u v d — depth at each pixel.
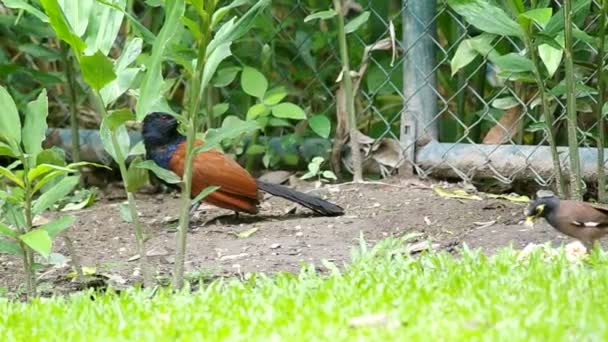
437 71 12.91
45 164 8.15
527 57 11.18
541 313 6.72
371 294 7.44
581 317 6.63
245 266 9.85
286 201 12.68
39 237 7.88
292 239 10.93
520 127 12.57
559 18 10.38
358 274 8.16
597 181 11.70
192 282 9.35
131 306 7.67
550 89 11.48
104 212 12.41
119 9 7.82
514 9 10.12
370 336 6.46
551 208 8.99
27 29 12.94
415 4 12.70
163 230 11.68
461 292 7.40
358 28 13.14
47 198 8.46
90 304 7.81
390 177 13.14
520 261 8.34
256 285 8.60
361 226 11.31
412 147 12.99
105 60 7.83
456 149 12.73
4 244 8.55
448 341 6.27
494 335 6.32
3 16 13.04
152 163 8.48
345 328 6.70
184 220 8.51
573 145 10.48
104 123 8.52
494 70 12.75
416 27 12.73
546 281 7.57
